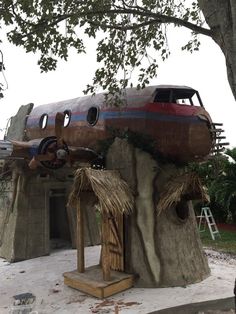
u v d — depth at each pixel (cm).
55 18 696
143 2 763
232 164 1505
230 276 853
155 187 834
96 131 884
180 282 790
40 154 779
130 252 816
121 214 800
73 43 724
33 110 1164
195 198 806
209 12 542
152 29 768
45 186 1173
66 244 1266
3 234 1200
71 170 1199
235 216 1689
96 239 1256
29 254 1105
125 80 768
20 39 699
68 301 734
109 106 863
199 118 802
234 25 493
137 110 822
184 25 616
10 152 779
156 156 838
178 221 838
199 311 682
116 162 855
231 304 703
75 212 1234
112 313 659
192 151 803
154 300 708
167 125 802
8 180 1225
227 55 513
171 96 830
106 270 766
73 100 1005
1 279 915
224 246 1291
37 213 1150
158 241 810
